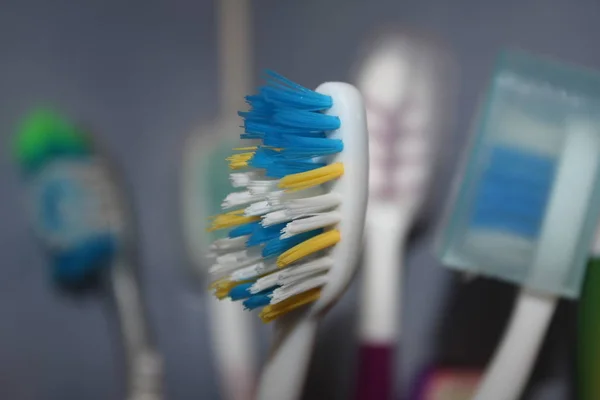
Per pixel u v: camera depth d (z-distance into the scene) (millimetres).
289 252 365
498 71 453
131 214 669
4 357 686
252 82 664
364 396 544
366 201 377
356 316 607
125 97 676
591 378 466
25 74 678
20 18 678
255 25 663
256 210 373
